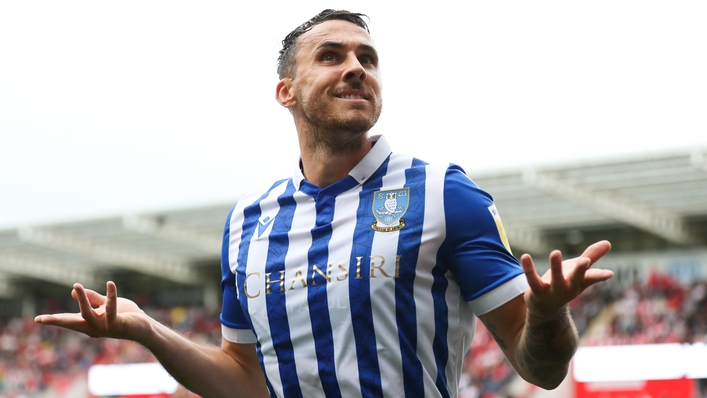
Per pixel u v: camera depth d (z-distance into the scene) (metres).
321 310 7.11
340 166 7.65
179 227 62.72
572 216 58.88
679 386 48.03
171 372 8.07
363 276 6.99
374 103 7.54
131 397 60.41
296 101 7.93
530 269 5.88
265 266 7.53
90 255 68.38
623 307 59.72
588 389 49.84
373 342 6.93
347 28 7.69
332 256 7.21
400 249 7.00
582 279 5.77
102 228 63.25
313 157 7.77
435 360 7.03
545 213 58.16
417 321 6.93
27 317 82.75
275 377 7.41
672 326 56.78
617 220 57.19
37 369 72.50
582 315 60.72
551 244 65.12
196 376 8.12
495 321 7.03
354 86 7.45
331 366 7.04
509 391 54.09
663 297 59.06
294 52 7.87
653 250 62.44
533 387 53.06
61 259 71.81
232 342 8.48
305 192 7.73
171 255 70.69
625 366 49.16
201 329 74.38
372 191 7.41
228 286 8.36
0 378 73.31
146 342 7.67
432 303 7.00
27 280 82.00
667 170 48.72
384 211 7.24
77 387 66.75
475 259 6.98
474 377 56.81
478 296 6.99
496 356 57.19
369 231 7.17
